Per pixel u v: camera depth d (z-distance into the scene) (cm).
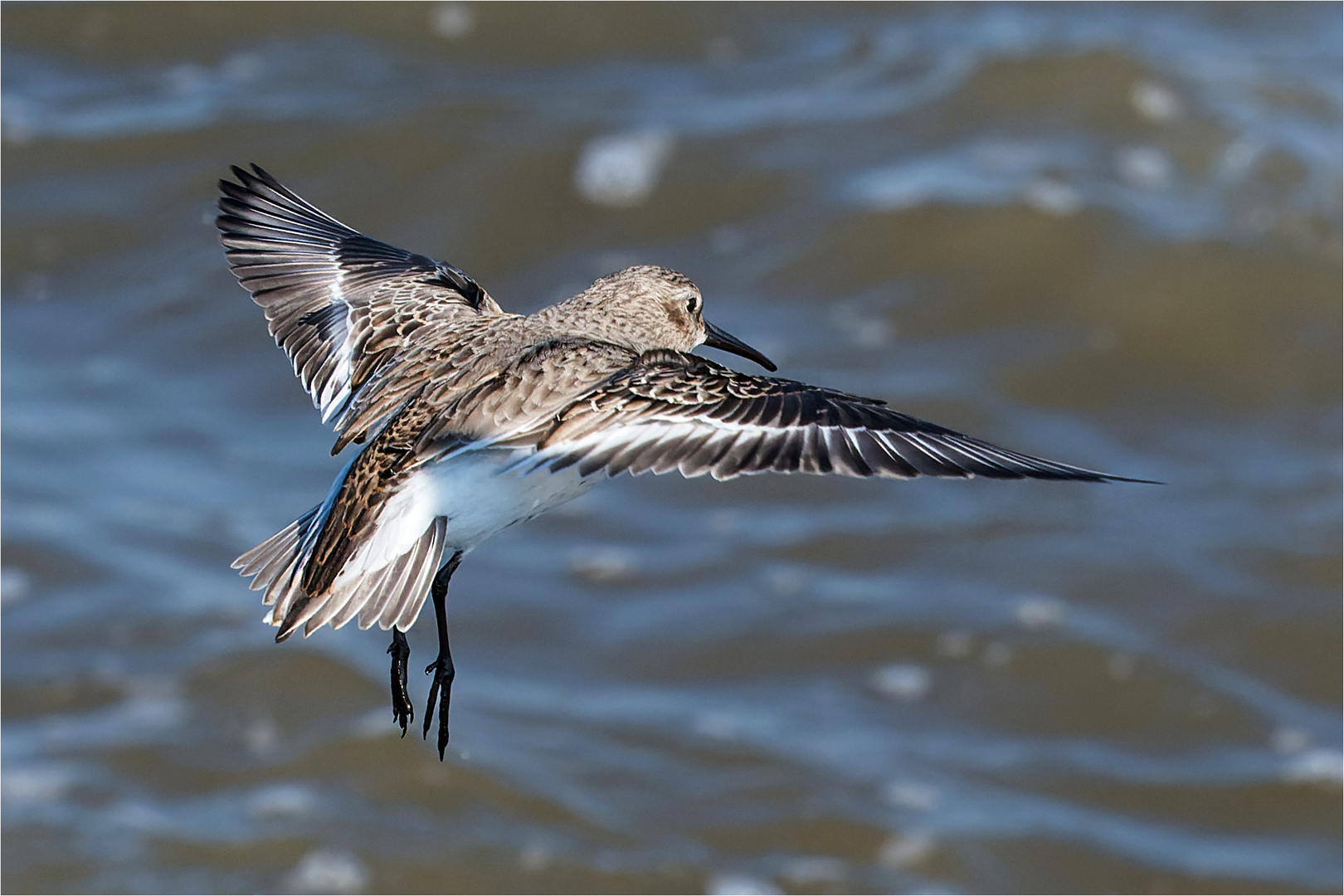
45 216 2048
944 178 2031
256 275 782
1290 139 2072
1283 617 1634
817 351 1880
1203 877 1416
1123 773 1505
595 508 1731
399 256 793
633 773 1484
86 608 1606
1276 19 2270
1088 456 1803
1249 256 1959
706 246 2002
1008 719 1546
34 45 2244
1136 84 2119
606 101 2136
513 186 2053
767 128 2100
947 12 2289
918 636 1606
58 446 1786
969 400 1838
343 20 2267
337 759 1482
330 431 1820
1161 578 1666
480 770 1469
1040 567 1677
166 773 1472
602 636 1611
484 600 1636
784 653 1595
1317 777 1502
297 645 1578
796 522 1722
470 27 2255
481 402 643
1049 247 1962
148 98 2178
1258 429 1839
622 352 667
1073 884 1402
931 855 1417
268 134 2103
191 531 1689
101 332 1934
